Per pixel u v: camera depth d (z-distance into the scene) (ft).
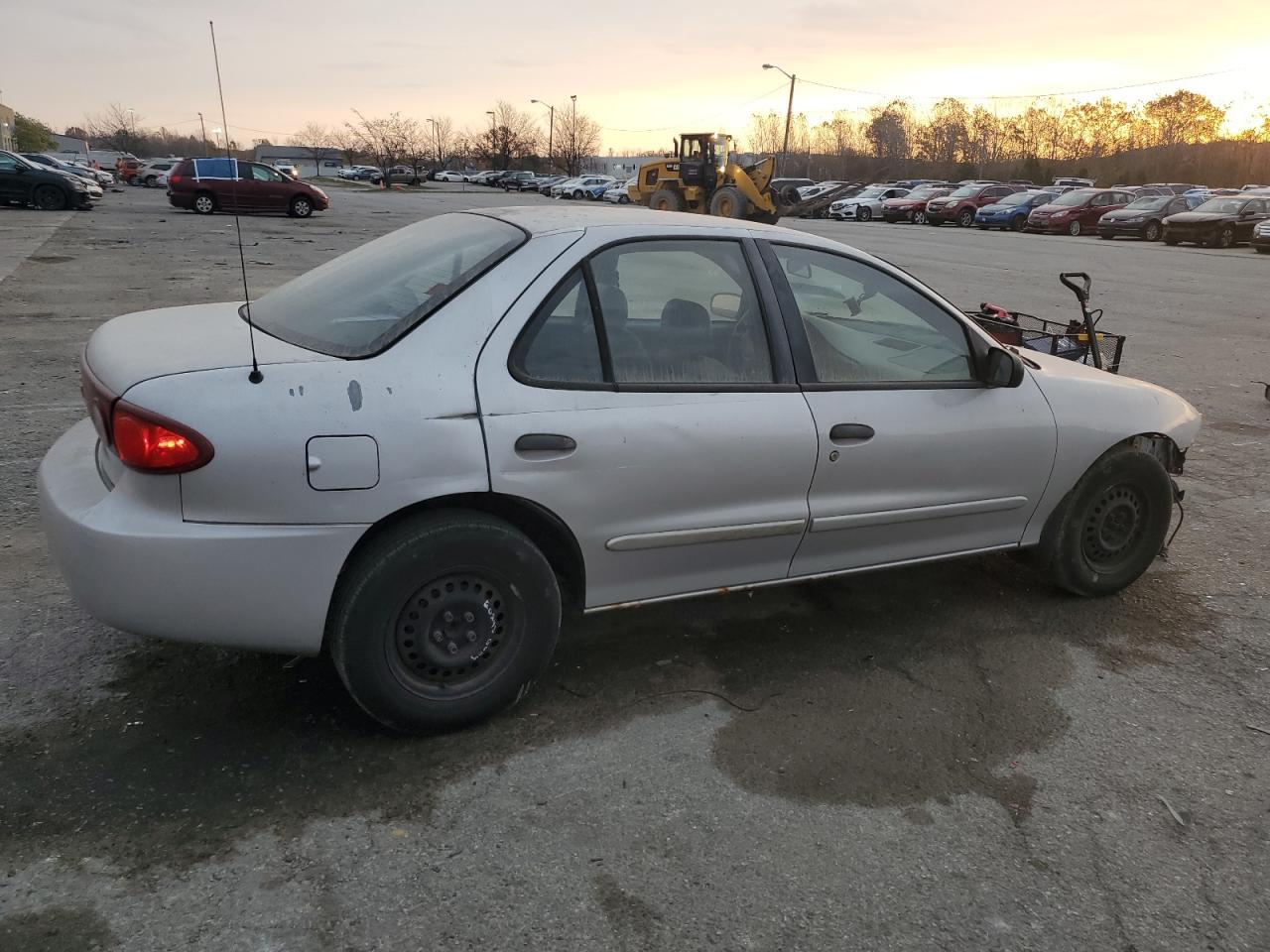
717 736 10.13
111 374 8.79
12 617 11.74
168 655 11.02
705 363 10.46
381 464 8.70
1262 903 8.11
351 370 8.83
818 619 13.00
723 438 10.28
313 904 7.52
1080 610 13.62
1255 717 11.02
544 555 9.92
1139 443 13.94
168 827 8.25
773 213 86.74
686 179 90.02
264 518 8.49
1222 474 20.35
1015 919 7.79
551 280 9.69
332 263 11.95
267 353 9.06
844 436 11.02
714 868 8.18
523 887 7.84
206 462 8.27
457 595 9.39
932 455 11.68
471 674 9.75
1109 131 304.91
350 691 9.21
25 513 15.15
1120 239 107.45
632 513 10.02
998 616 13.34
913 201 134.72
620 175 333.01
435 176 275.59
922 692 11.23
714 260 10.76
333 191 171.94
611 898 7.76
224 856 7.97
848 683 11.35
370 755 9.44
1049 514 13.17
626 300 10.13
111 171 207.62
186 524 8.39
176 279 43.16
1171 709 11.10
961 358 12.18
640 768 9.51
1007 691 11.34
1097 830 8.94
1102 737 10.47
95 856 7.86
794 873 8.17
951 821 8.96
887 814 9.01
